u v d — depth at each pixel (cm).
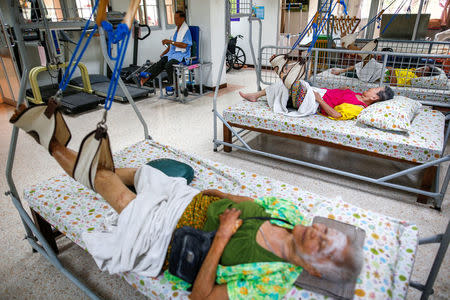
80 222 155
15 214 223
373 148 236
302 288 115
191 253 119
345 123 263
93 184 152
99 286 168
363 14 611
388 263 122
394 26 475
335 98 285
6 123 393
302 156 309
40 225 180
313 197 167
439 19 571
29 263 184
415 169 217
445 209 224
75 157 161
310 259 104
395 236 136
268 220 125
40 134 158
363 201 236
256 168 287
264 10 656
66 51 510
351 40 382
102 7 129
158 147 234
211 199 144
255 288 114
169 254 130
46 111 151
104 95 474
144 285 128
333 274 104
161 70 476
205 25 496
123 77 548
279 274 116
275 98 296
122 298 161
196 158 215
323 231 106
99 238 142
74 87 495
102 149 150
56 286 169
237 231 121
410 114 254
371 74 370
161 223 135
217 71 531
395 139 229
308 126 258
